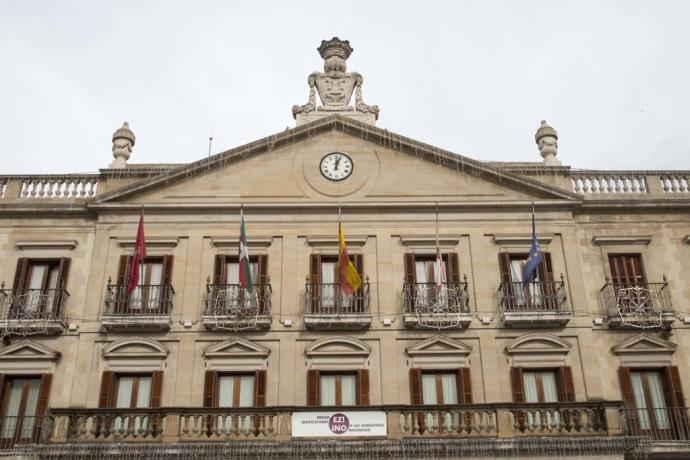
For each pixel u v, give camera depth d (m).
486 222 27.70
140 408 23.31
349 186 28.20
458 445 22.86
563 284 26.42
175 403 24.73
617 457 22.98
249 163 28.52
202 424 23.25
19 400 25.19
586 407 23.56
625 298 26.23
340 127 29.12
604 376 25.52
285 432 23.09
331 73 31.17
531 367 25.44
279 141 28.66
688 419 24.83
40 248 27.23
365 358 25.47
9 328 25.50
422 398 24.98
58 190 28.59
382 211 27.77
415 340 25.78
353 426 23.19
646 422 24.97
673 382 25.28
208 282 26.50
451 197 28.03
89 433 23.22
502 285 26.36
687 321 26.31
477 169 28.28
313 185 28.17
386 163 28.59
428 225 27.62
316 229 27.48
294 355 25.48
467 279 26.77
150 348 25.44
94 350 25.47
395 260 27.06
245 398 25.14
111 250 27.19
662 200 28.00
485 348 25.67
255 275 26.73
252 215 27.66
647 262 27.31
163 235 27.33
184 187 28.14
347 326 25.72
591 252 27.48
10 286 26.61
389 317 26.08
